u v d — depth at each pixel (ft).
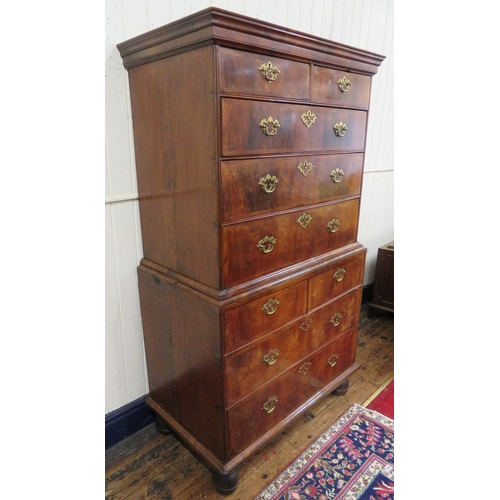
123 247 4.83
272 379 4.67
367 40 7.34
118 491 4.54
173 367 4.79
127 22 4.22
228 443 4.33
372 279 9.67
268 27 3.38
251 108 3.58
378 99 8.02
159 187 4.31
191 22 3.19
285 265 4.52
